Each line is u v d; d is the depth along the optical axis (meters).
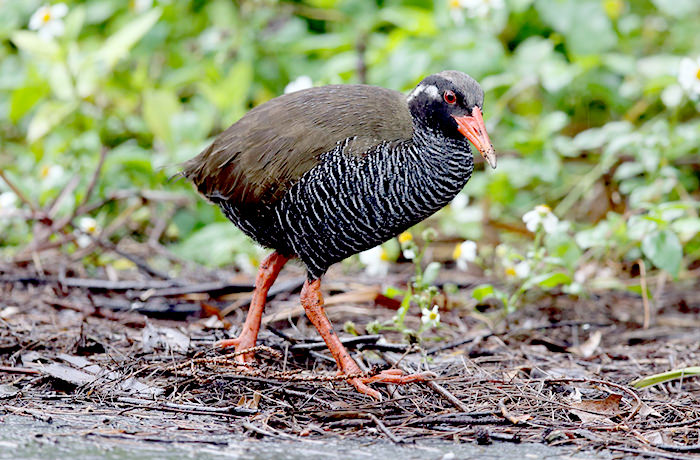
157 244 13.46
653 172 12.76
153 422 7.36
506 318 10.80
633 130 14.51
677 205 10.88
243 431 7.20
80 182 13.71
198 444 6.86
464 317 11.32
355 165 8.48
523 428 7.46
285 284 11.73
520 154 14.07
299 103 8.85
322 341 9.53
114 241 13.91
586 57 14.22
